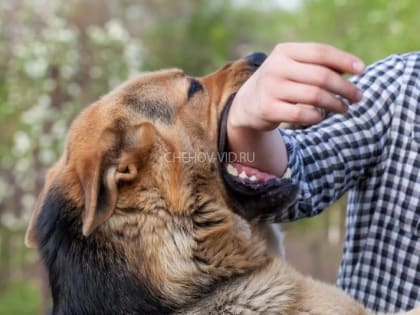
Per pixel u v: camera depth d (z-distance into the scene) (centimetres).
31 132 1202
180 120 348
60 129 1202
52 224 338
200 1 1700
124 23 1580
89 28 1316
